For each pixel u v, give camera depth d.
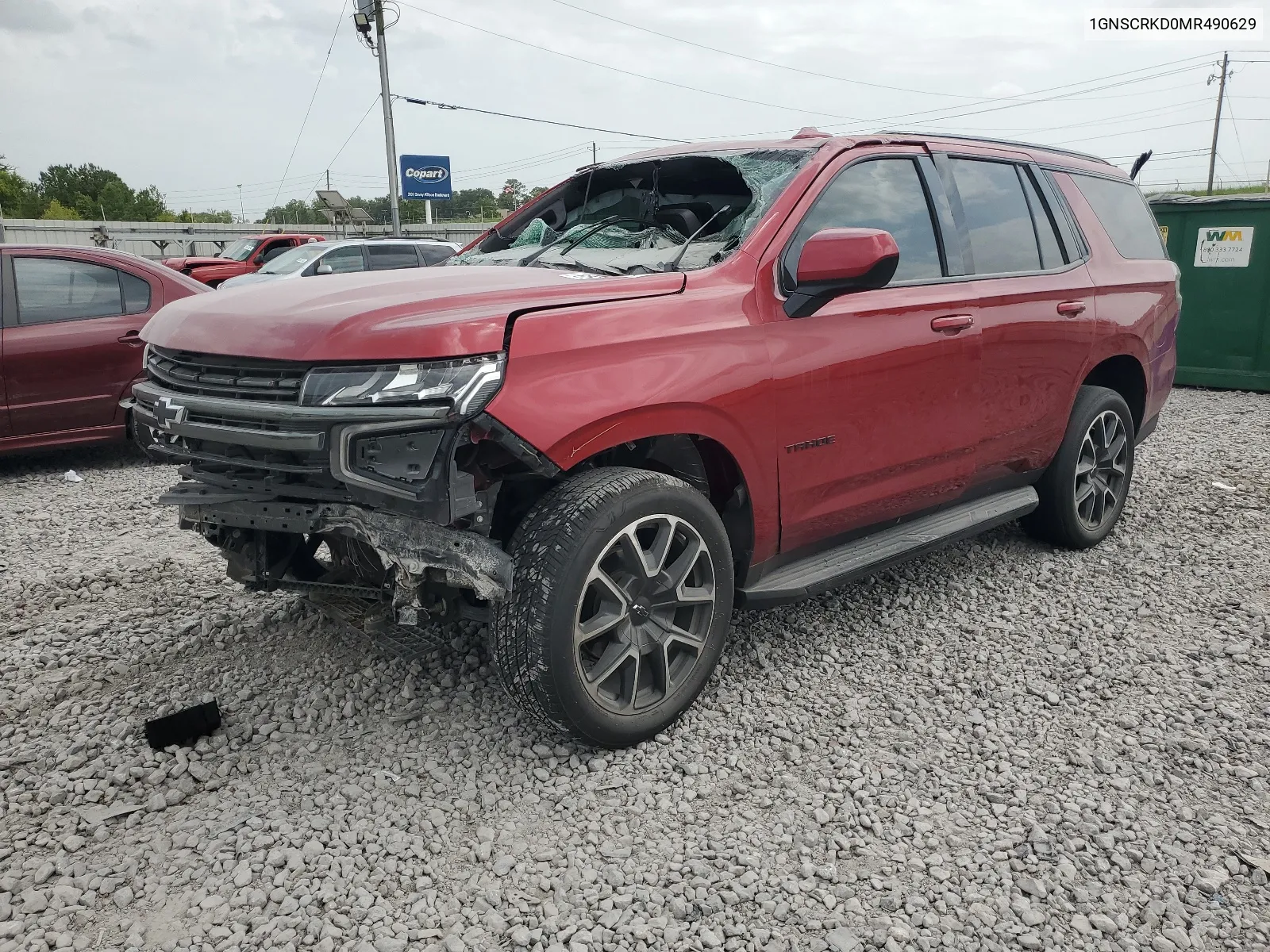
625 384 2.69
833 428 3.32
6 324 6.39
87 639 3.72
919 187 3.78
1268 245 9.46
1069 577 4.45
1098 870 2.41
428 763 2.83
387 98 26.56
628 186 4.22
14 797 2.69
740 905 2.27
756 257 3.14
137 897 2.28
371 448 2.47
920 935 2.17
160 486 6.41
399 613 2.64
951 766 2.88
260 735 3.00
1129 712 3.21
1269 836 2.55
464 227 41.47
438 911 2.25
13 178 87.12
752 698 3.27
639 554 2.78
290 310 2.71
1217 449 7.16
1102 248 4.68
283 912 2.22
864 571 3.54
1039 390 4.20
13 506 5.84
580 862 2.42
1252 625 3.90
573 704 2.69
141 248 36.00
